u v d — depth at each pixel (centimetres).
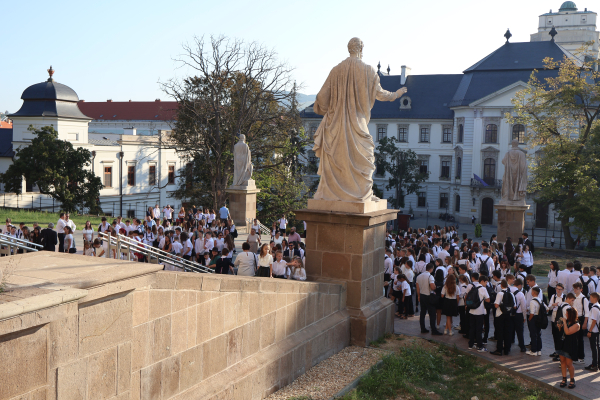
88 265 522
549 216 6275
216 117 3775
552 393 911
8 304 386
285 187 4041
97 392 485
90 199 3878
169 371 597
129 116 8006
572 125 3909
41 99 4853
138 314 548
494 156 6681
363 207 1027
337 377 870
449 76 7819
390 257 1493
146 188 5750
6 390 396
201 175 4391
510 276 1163
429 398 840
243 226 2773
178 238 1586
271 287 791
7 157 4859
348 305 1048
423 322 1234
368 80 1038
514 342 1213
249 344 748
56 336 436
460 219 6981
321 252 1065
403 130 7612
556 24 9269
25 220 2942
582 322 1045
